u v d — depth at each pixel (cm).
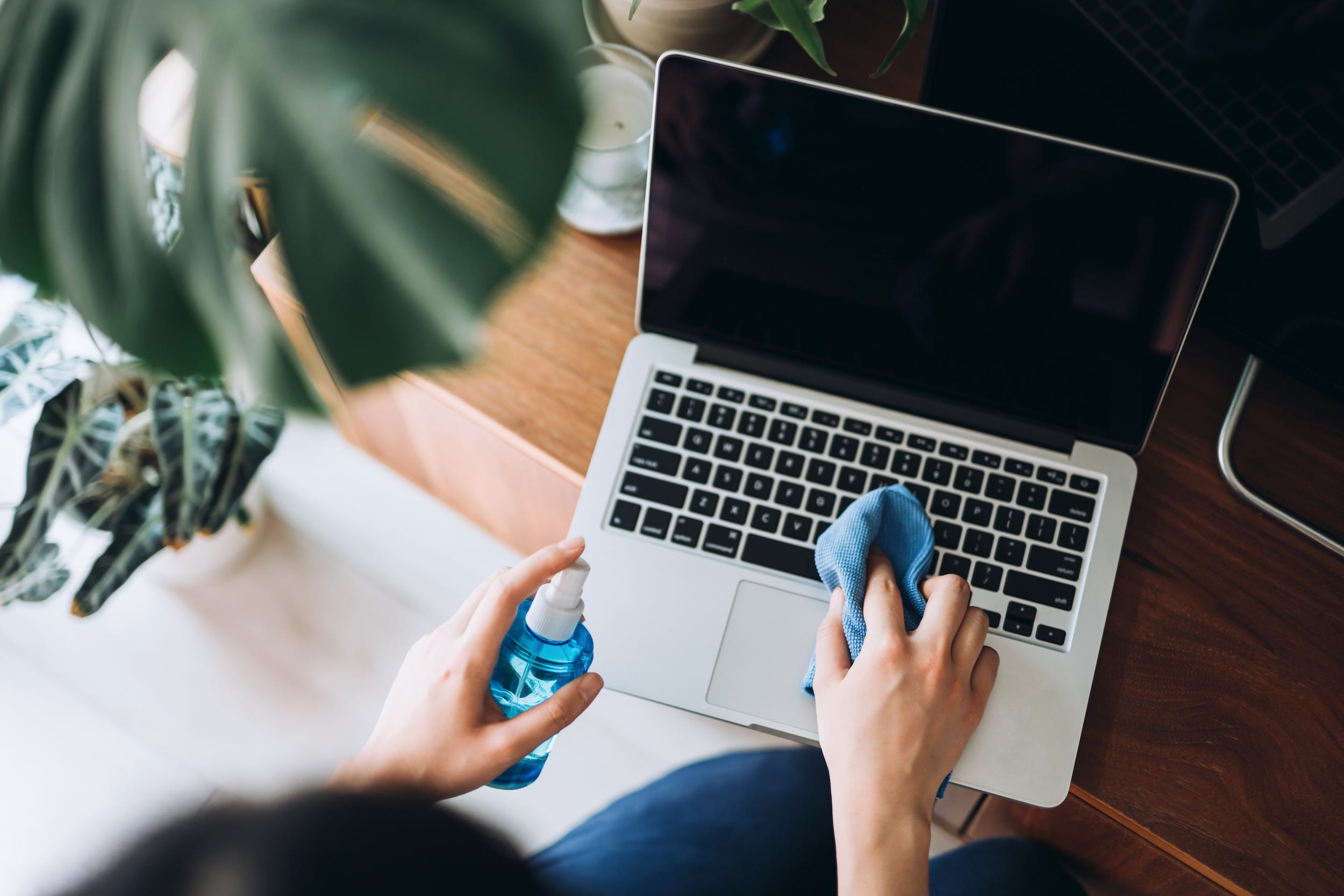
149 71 38
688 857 88
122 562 87
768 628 63
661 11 64
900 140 55
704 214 60
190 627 129
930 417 66
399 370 42
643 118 65
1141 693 62
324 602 129
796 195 58
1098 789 60
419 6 37
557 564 54
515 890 33
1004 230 58
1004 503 64
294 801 33
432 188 38
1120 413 63
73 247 40
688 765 94
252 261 60
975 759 60
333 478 129
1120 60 61
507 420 67
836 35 73
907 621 60
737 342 66
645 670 62
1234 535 66
